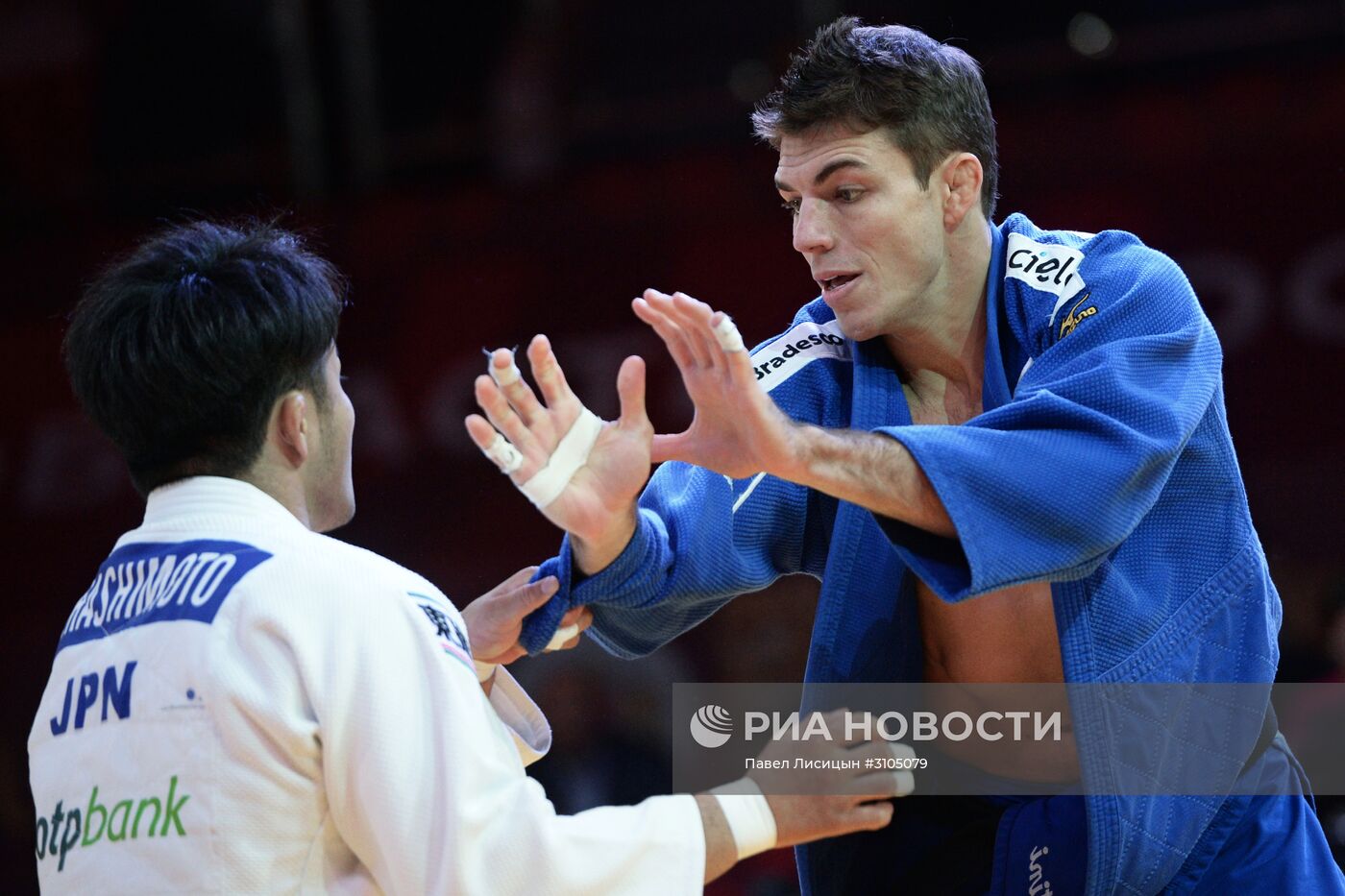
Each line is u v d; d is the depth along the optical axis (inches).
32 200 971.9
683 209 844.6
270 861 270.8
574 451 306.5
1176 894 340.8
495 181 928.3
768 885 668.1
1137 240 348.8
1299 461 744.3
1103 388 308.2
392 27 965.8
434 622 287.6
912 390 370.9
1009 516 295.1
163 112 976.3
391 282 877.8
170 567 289.7
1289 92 768.3
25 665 868.0
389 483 847.1
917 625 364.2
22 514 883.4
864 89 335.0
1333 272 746.8
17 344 924.0
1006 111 817.5
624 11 945.5
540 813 278.1
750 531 360.8
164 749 274.5
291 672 274.2
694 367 292.7
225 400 293.7
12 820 848.3
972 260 352.5
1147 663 327.3
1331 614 701.9
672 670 751.7
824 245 339.6
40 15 981.8
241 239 309.9
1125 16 853.8
